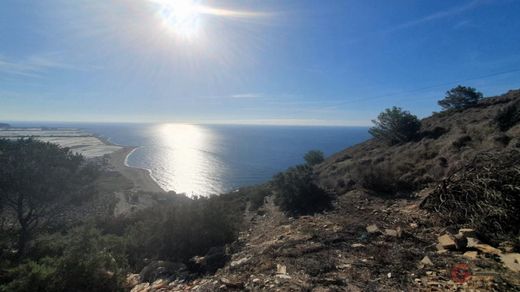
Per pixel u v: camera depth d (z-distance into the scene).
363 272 5.25
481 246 5.83
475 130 16.88
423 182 12.01
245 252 8.11
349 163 20.61
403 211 9.29
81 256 7.29
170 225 10.33
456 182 8.14
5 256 11.07
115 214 45.03
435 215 8.16
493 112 20.28
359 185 13.68
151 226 10.86
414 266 5.37
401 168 14.05
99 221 19.78
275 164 119.19
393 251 6.18
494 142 13.31
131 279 7.49
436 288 4.48
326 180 16.27
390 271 5.22
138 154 149.12
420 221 8.07
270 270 5.88
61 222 23.41
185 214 10.53
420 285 4.63
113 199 56.97
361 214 9.92
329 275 5.27
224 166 114.62
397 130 24.70
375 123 26.62
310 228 8.92
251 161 127.62
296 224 10.34
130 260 9.66
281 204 14.76
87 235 9.95
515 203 6.66
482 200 7.25
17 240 16.45
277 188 16.50
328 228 8.66
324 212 11.28
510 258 5.21
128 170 100.44
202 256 8.98
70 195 21.44
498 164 8.00
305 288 4.79
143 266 8.97
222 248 9.13
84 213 41.75
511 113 15.73
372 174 13.24
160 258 9.38
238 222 12.88
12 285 6.12
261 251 7.45
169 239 10.02
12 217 22.73
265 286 5.11
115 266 7.44
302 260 6.09
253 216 15.28
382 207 10.33
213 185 83.94
